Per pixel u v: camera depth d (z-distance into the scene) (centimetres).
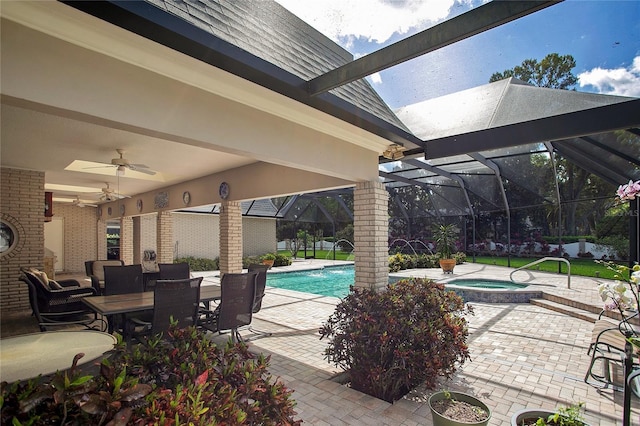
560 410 230
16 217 784
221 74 351
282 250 2536
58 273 1484
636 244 832
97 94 285
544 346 545
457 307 427
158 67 319
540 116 488
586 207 1335
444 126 587
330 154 528
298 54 448
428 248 1902
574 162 1073
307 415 338
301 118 464
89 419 130
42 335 263
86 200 1429
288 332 634
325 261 2098
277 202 2078
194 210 1697
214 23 323
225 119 386
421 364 362
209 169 830
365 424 323
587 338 585
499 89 533
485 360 486
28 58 251
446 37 275
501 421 331
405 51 297
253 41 366
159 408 146
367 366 375
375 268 596
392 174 1438
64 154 669
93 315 622
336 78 348
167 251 1088
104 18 242
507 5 248
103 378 151
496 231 1742
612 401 368
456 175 1445
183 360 203
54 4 241
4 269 765
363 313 386
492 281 1144
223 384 195
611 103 432
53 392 131
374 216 601
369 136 562
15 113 445
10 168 782
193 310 474
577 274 1264
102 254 1606
